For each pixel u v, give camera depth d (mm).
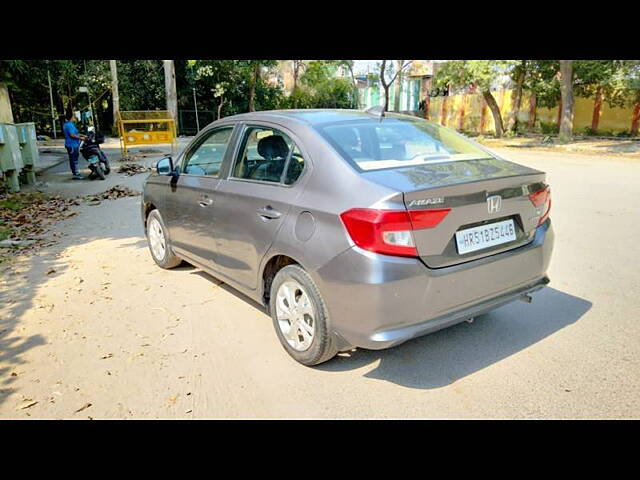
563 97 20031
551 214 7418
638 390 3043
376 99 42000
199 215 4328
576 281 4789
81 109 28516
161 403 3006
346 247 2861
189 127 30781
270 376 3266
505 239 3189
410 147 3549
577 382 3135
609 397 2982
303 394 3066
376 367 3350
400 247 2746
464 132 28719
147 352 3596
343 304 2939
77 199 9711
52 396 3086
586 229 6570
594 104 22531
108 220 7816
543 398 2984
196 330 3926
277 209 3379
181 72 29625
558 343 3619
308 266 3088
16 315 4230
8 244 6336
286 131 3559
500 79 23812
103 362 3467
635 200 8375
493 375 3229
